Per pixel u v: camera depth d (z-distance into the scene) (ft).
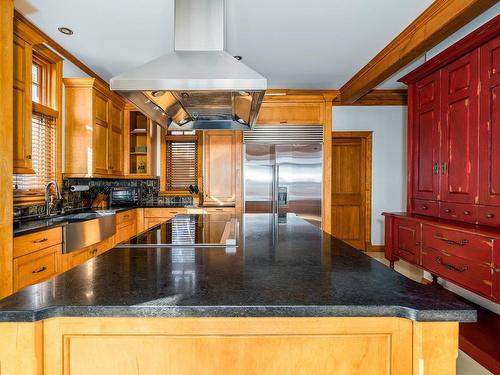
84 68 12.26
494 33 7.70
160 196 16.55
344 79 13.85
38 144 10.16
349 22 9.05
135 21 8.91
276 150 14.94
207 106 7.73
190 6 6.44
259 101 6.72
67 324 2.80
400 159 17.92
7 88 6.83
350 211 18.37
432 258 9.12
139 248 4.98
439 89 9.95
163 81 5.67
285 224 7.91
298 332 2.84
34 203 9.83
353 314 2.70
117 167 14.28
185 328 2.83
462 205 8.94
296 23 9.08
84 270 3.73
